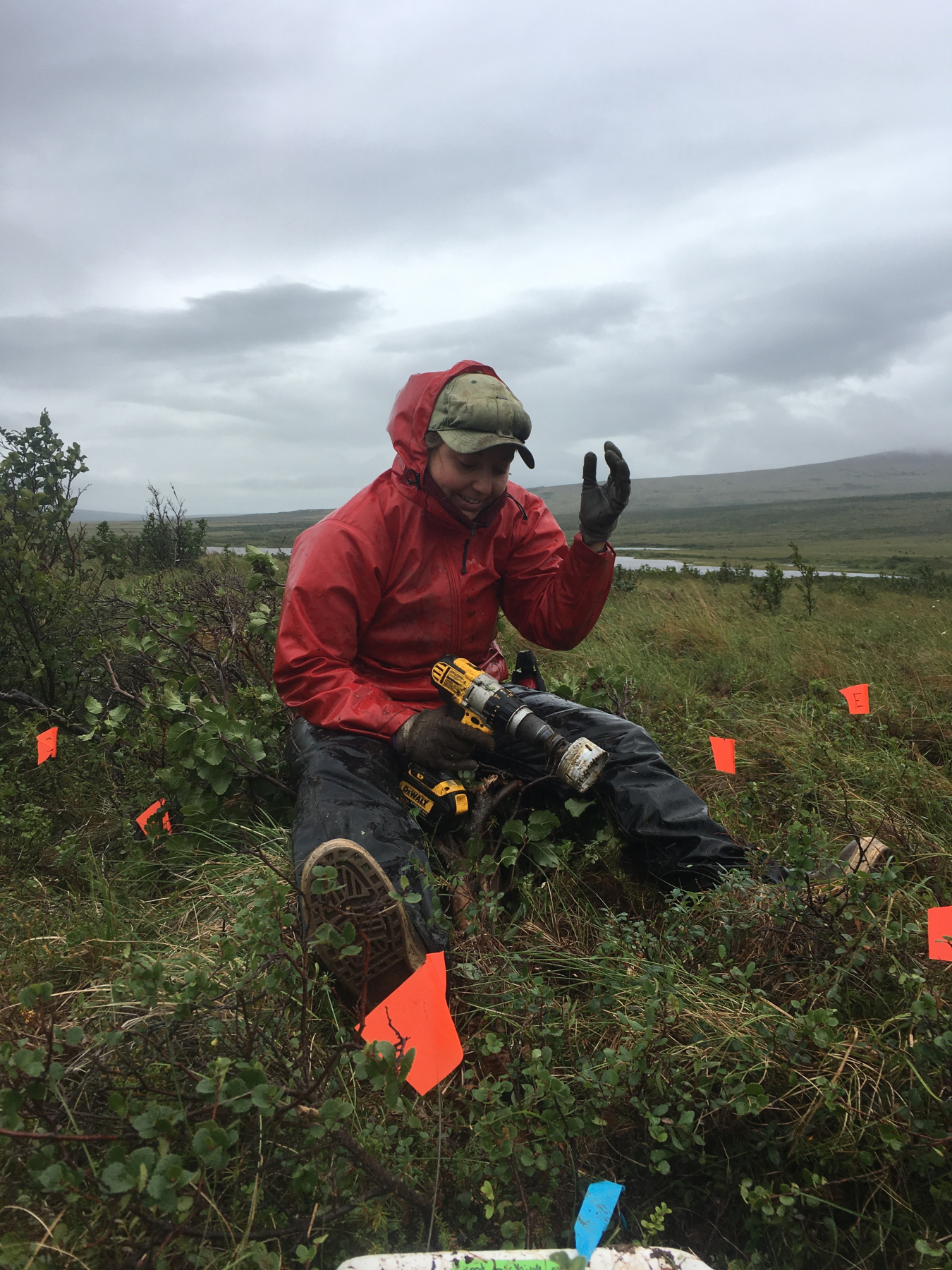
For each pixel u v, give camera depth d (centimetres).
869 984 188
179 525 1019
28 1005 126
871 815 297
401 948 195
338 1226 136
